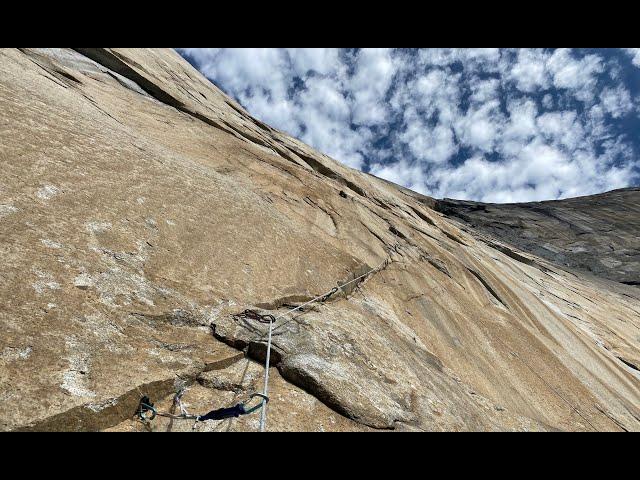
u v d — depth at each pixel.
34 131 7.09
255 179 13.88
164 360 5.08
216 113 20.25
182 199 8.41
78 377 4.22
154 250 6.69
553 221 79.50
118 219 6.70
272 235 9.66
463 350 12.21
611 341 26.97
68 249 5.53
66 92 10.48
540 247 69.38
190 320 5.97
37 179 6.21
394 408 6.32
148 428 4.35
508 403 10.58
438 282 16.61
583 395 14.41
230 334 6.07
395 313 11.37
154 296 5.90
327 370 6.21
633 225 79.06
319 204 15.12
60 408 3.84
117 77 16.08
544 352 16.38
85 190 6.74
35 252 5.14
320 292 9.01
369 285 11.89
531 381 13.13
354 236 14.63
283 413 5.26
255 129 23.56
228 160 14.20
